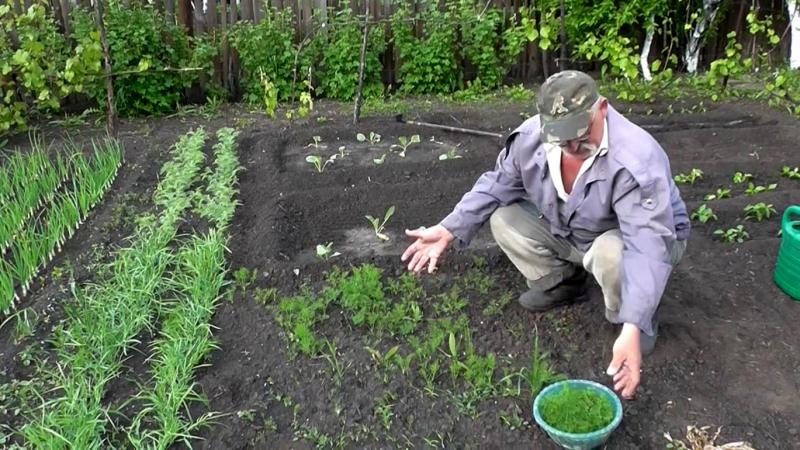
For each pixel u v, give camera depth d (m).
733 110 6.87
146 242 4.30
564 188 3.04
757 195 4.89
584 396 2.81
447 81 8.11
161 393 3.05
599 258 3.02
